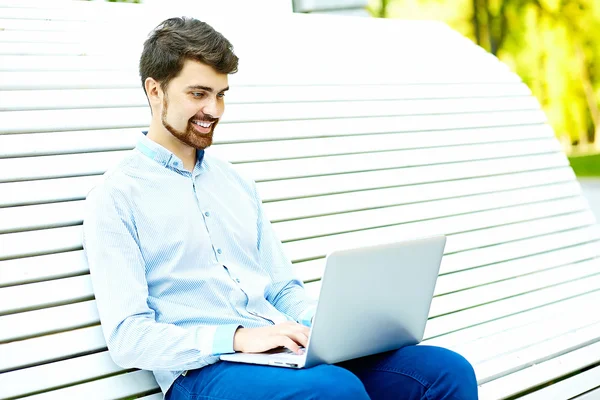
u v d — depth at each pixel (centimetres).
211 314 216
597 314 341
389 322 204
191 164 229
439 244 203
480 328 307
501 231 338
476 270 322
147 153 222
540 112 393
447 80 373
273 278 242
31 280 214
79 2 300
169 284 215
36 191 227
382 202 307
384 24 396
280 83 315
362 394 183
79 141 245
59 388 210
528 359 299
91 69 268
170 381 212
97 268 206
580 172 1123
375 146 320
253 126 292
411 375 204
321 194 292
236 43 328
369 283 191
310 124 307
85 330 216
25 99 246
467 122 361
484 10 1134
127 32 294
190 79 215
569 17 1130
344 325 193
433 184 329
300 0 475
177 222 218
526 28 1138
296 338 200
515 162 365
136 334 200
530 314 325
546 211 360
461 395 198
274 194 280
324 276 181
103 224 208
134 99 266
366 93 337
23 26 274
